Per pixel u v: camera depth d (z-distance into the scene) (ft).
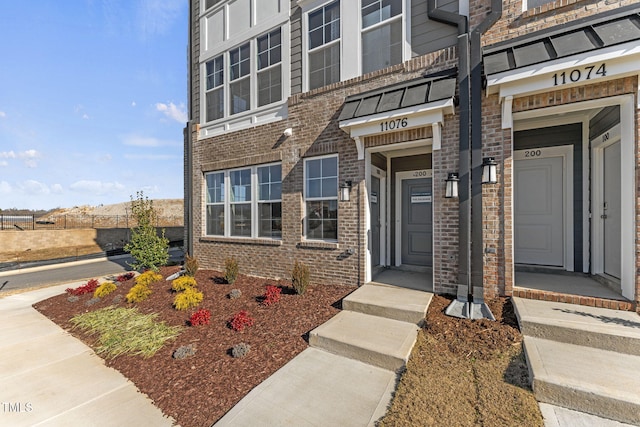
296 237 22.20
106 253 54.19
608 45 11.15
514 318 12.55
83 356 13.10
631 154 12.01
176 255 55.77
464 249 15.12
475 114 15.10
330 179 20.99
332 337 11.92
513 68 12.76
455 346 11.17
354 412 8.41
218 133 27.89
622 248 12.76
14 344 14.47
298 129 22.17
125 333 14.66
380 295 15.85
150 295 20.79
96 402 9.64
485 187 14.84
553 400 8.34
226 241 26.91
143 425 8.48
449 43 16.48
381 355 10.66
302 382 9.91
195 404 9.21
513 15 14.46
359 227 19.04
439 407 8.18
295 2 22.49
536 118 17.39
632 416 7.51
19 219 86.48
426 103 15.20
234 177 27.12
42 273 36.29
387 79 18.17
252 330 14.06
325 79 21.25
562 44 12.23
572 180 18.15
